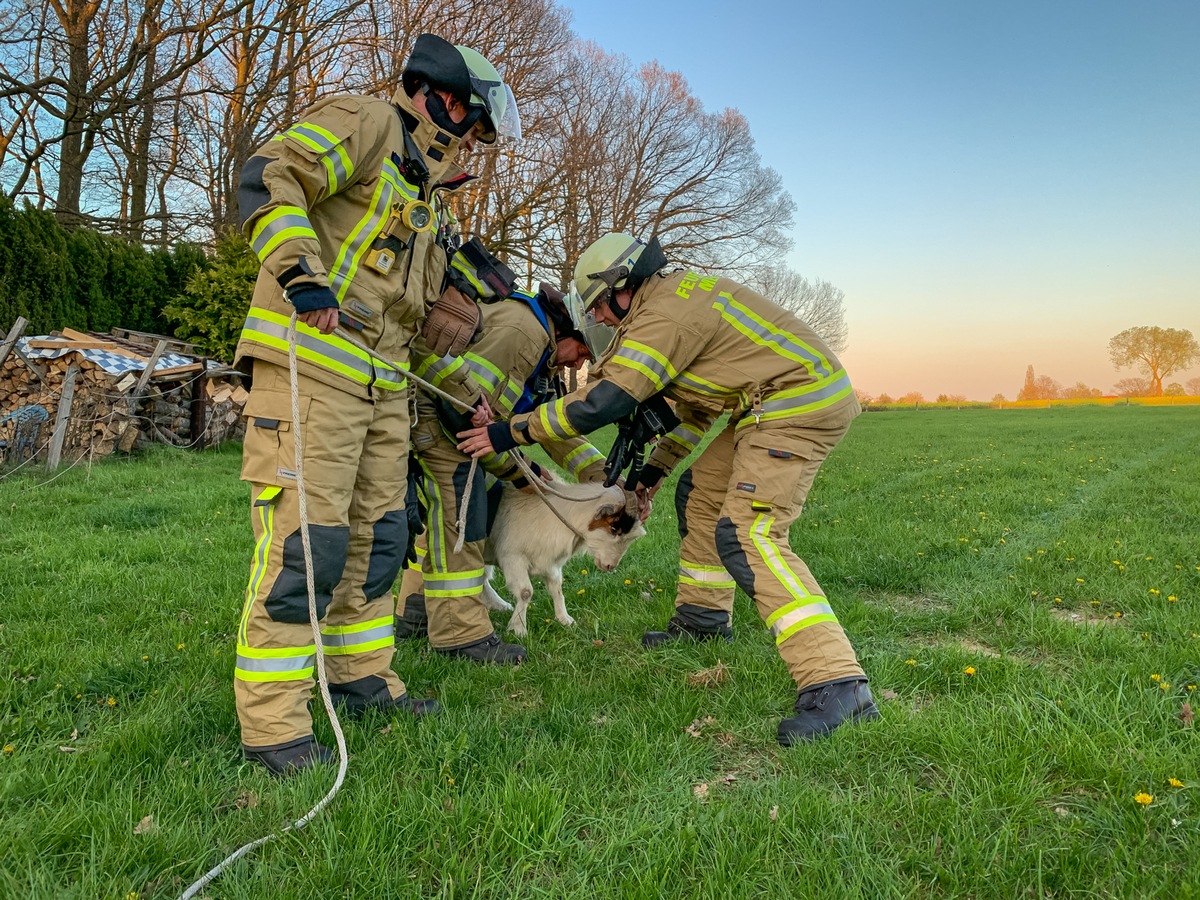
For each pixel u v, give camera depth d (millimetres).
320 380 2727
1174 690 3256
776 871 2119
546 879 2168
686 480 4188
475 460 3879
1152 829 2303
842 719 2955
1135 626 4262
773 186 37250
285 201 2529
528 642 4285
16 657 3732
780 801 2480
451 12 23250
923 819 2355
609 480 4148
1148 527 6883
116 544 6258
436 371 3562
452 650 3998
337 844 2211
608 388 3301
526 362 3943
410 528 3303
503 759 2764
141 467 11000
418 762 2742
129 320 17422
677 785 2604
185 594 4840
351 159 2697
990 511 8070
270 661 2719
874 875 2113
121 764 2676
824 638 3088
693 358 3361
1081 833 2293
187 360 13789
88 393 11523
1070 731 2805
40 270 14828
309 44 21531
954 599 4844
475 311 3512
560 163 28172
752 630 4375
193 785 2547
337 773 2623
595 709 3312
